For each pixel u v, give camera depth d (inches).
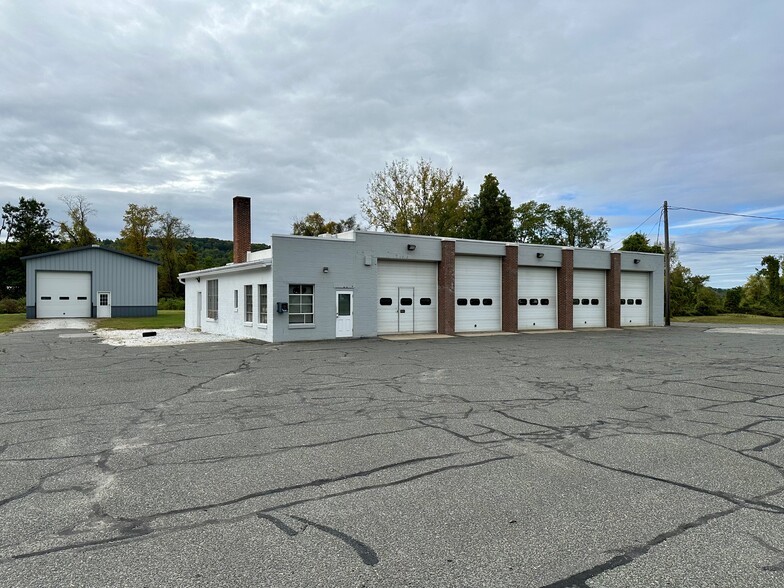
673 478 193.8
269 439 247.4
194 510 164.7
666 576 124.5
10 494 178.9
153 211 2583.7
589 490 181.5
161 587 119.6
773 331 1074.7
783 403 333.4
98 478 194.7
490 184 1828.2
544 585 120.7
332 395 359.6
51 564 130.6
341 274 829.8
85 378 439.2
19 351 656.4
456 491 180.5
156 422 282.4
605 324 1168.2
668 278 1272.1
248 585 120.6
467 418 290.0
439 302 933.8
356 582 122.0
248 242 1155.9
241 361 553.9
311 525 153.6
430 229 1993.1
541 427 270.1
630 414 300.7
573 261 1095.6
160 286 2596.0
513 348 694.5
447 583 121.6
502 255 1003.3
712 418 291.1
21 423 281.4
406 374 458.6
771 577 123.7
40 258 1448.1
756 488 183.8
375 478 193.9
